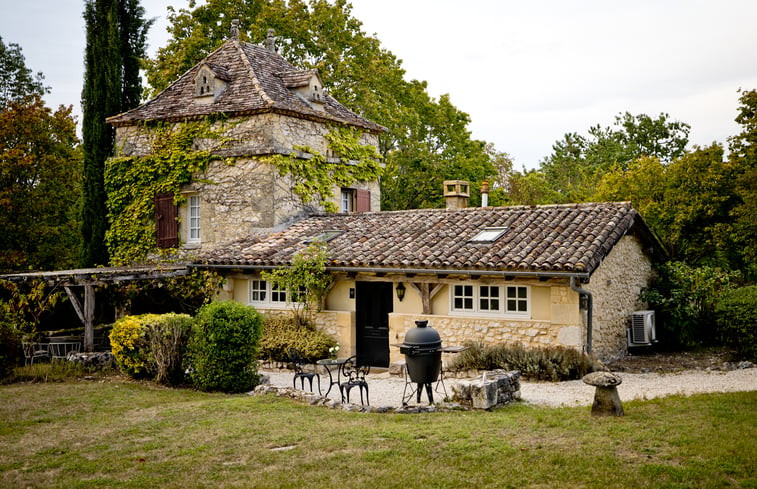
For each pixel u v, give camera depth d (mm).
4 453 8438
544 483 6418
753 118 20641
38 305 17875
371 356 15984
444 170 31047
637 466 6637
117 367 14633
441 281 14531
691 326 16922
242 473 7195
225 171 18953
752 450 6840
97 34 22172
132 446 8492
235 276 17078
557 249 13492
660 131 40781
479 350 13242
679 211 20734
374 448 7812
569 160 45000
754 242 20188
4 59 31703
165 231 19703
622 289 15703
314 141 19906
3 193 23656
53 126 25922
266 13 25750
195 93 19781
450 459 7223
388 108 29125
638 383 11867
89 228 21656
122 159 20328
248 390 12570
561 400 10562
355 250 15641
